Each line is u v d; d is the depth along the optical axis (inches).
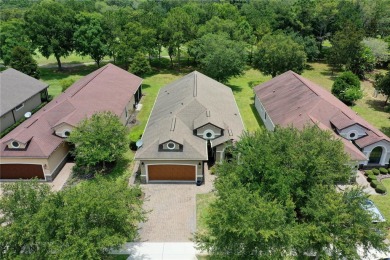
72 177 1402.6
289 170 903.1
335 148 1003.9
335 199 833.5
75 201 786.2
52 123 1497.3
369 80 2652.6
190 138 1393.9
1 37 2564.0
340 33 2728.8
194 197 1282.0
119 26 2701.8
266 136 1029.8
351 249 783.1
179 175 1357.0
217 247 846.5
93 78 1920.5
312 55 3048.7
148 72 2578.7
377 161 1483.8
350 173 1021.8
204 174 1422.2
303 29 3193.9
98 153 1309.1
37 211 797.9
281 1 3954.2
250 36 2984.7
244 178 927.0
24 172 1370.6
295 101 1704.0
